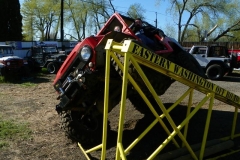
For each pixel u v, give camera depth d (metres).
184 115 5.57
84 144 3.94
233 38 29.42
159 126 4.86
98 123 4.07
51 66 14.66
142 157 3.62
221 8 26.11
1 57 12.85
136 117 5.35
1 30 27.77
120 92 3.83
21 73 11.98
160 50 4.04
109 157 3.58
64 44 21.58
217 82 11.55
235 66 13.21
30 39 39.16
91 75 3.41
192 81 3.03
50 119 5.20
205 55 12.68
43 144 3.98
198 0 26.45
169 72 2.92
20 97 7.51
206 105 6.49
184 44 23.77
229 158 3.55
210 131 4.57
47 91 8.63
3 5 27.66
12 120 5.12
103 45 3.43
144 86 3.49
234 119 4.05
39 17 37.72
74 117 3.88
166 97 7.45
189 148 3.21
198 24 27.59
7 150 3.75
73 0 31.50
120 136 2.58
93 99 3.91
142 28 4.29
